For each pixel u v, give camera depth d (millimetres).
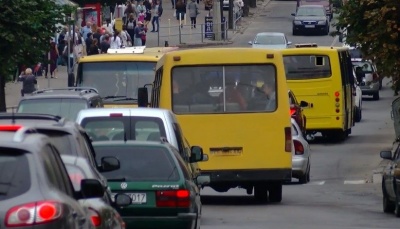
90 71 64250
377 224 42406
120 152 32406
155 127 37594
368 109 116125
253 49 50156
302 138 63156
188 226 31422
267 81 49906
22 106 54438
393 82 61906
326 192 58688
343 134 88125
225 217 45188
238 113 49750
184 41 158000
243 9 196750
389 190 46156
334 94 85562
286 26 184250
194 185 33562
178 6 173750
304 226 41562
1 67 68000
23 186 18500
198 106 50031
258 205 51125
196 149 38875
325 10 176250
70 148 23891
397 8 59812
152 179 31625
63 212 18656
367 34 61156
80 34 119438
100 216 22328
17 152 18828
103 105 60281
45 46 70625
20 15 67188
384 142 86500
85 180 21344
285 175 49625
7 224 18031
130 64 64438
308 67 85875
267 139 49625
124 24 145750
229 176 49594
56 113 53719
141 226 31281
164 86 50156
